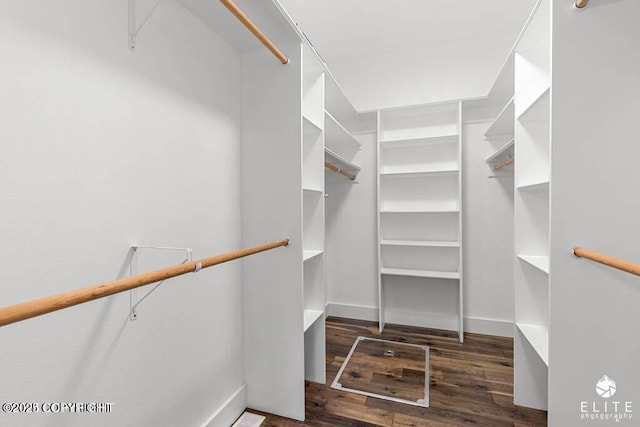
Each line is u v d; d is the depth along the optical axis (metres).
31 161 0.76
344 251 3.11
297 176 1.60
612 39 1.11
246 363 1.72
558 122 1.16
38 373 0.79
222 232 1.54
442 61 2.75
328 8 2.23
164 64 1.18
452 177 2.74
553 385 1.19
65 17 0.84
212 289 1.47
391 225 2.93
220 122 1.53
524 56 1.62
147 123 1.11
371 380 1.97
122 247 1.01
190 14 1.32
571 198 1.16
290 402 1.63
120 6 1.00
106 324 0.96
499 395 1.80
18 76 0.74
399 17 2.34
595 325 1.15
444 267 2.79
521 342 1.68
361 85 2.99
